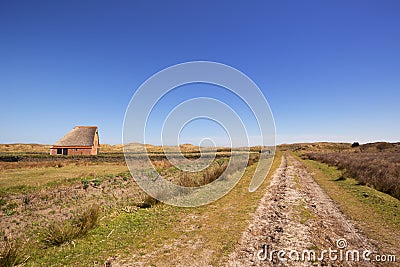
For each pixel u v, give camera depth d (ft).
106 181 55.31
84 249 20.98
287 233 24.22
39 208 33.68
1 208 33.30
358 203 36.06
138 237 23.59
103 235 24.25
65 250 20.89
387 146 216.95
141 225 27.14
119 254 19.95
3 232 25.12
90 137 188.85
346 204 35.63
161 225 27.14
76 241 22.75
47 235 22.72
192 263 18.38
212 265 18.10
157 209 33.91
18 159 125.49
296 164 107.45
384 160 86.58
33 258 19.48
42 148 333.83
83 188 46.39
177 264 18.25
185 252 20.24
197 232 24.80
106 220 29.09
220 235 23.91
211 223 27.66
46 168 92.99
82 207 34.65
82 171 81.41
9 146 329.93
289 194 43.04
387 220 28.14
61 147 182.09
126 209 34.12
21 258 19.04
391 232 24.50
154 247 21.26
